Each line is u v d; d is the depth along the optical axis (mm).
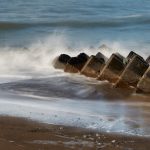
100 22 60688
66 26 58188
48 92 26703
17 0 86688
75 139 18828
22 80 29625
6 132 19406
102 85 28656
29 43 43750
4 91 26516
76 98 25750
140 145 18422
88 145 18234
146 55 38406
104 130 19984
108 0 92000
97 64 30422
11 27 54844
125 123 21078
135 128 20391
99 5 83250
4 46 41156
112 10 76625
